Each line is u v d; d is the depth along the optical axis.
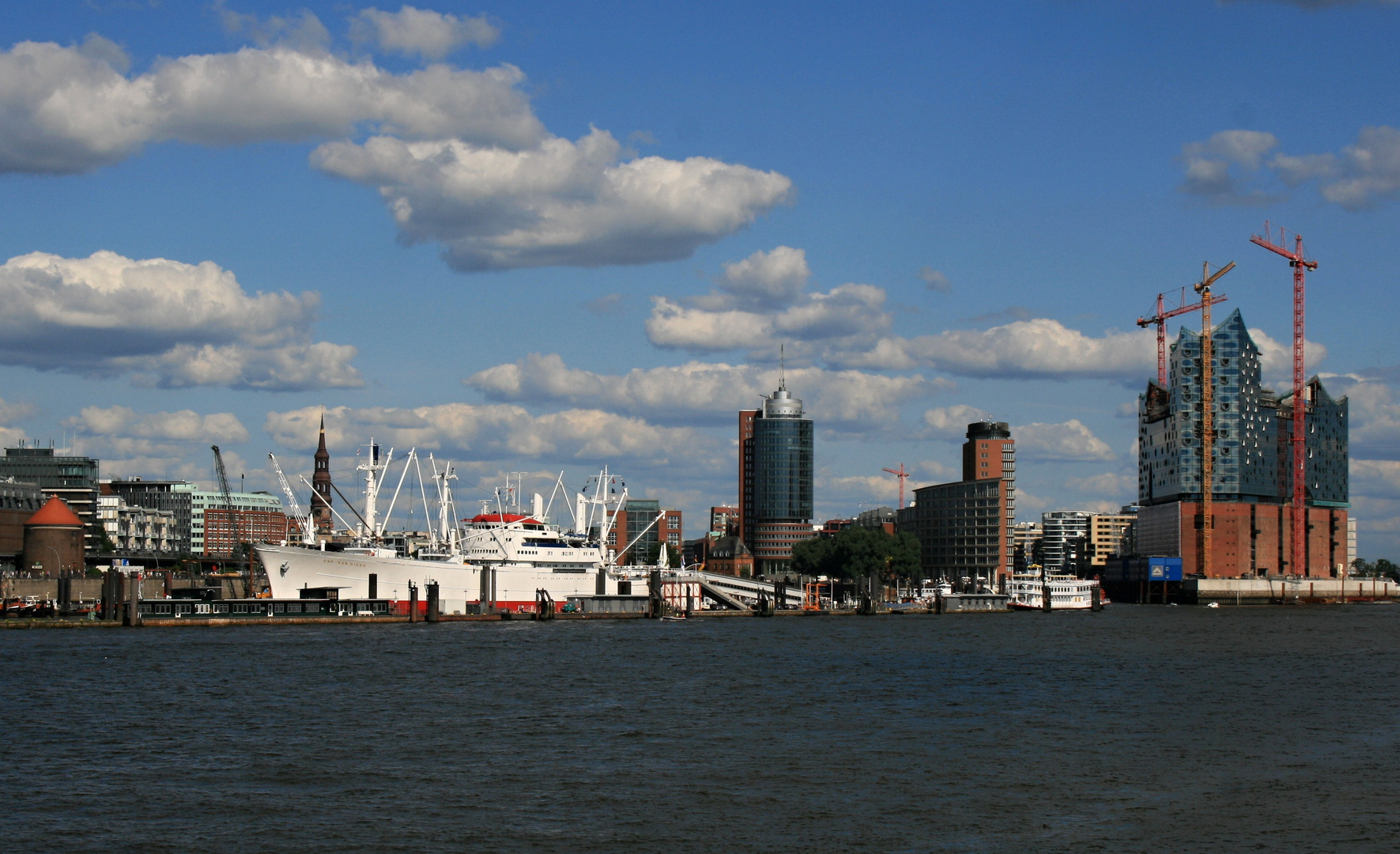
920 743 116.44
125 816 89.00
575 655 197.50
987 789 97.62
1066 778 101.50
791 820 88.38
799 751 112.44
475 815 89.56
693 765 106.12
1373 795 96.31
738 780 100.62
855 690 154.12
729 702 142.88
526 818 88.69
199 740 117.00
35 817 88.81
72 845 82.19
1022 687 158.62
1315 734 122.75
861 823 87.62
